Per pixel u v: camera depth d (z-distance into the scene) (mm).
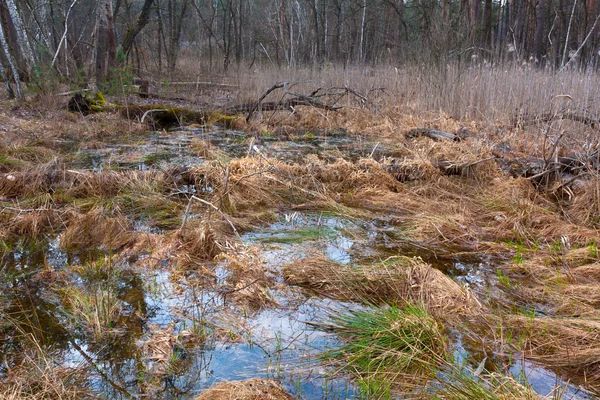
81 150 8062
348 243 4449
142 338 2955
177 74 20859
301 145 9047
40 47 12547
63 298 3414
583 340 2816
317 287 3621
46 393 2424
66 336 2973
